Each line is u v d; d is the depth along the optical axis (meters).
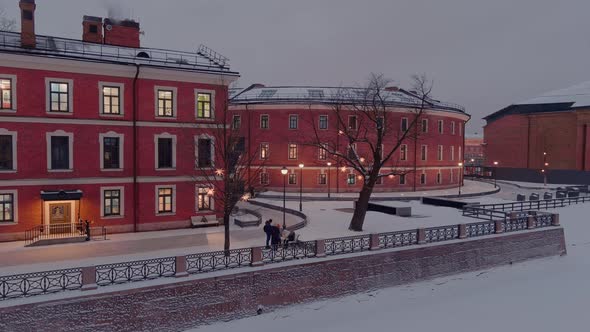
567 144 65.50
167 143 26.78
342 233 25.03
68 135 23.86
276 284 16.86
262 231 26.09
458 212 34.03
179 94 26.72
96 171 24.64
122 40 28.31
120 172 25.30
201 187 27.28
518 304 19.17
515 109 73.38
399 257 20.16
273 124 48.69
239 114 49.19
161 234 25.03
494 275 22.81
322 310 17.50
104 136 24.84
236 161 26.83
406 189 52.12
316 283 17.81
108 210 25.17
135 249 21.12
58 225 23.56
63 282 13.58
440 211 34.66
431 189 54.41
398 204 34.47
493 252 23.50
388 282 19.77
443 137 55.91
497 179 74.38
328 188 46.38
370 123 48.12
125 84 25.34
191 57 29.06
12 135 22.52
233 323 15.79
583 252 27.12
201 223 27.02
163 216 26.47
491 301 19.47
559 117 66.44
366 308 18.14
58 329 12.90
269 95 51.28
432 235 21.92
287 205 38.28
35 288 13.24
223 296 15.73
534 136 69.75
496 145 75.62
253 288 16.34
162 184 26.41
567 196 44.81
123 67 24.81
